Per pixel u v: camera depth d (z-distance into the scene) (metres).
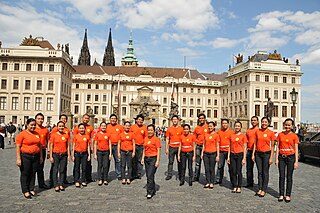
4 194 9.57
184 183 12.11
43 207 8.27
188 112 98.56
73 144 11.15
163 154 23.81
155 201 9.12
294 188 11.38
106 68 102.12
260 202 9.29
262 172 10.17
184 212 8.05
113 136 12.90
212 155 11.17
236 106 79.00
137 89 96.44
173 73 103.31
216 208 8.51
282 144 9.68
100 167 11.55
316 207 8.81
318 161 20.42
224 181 12.69
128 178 11.80
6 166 15.15
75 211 7.95
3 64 64.94
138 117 13.10
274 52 73.62
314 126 52.31
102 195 9.79
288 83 72.50
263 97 71.06
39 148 9.68
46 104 65.06
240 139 10.61
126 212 7.93
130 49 132.12
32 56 64.50
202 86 99.06
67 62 70.00
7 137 38.06
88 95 95.31
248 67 71.75
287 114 71.81
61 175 10.46
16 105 65.00
